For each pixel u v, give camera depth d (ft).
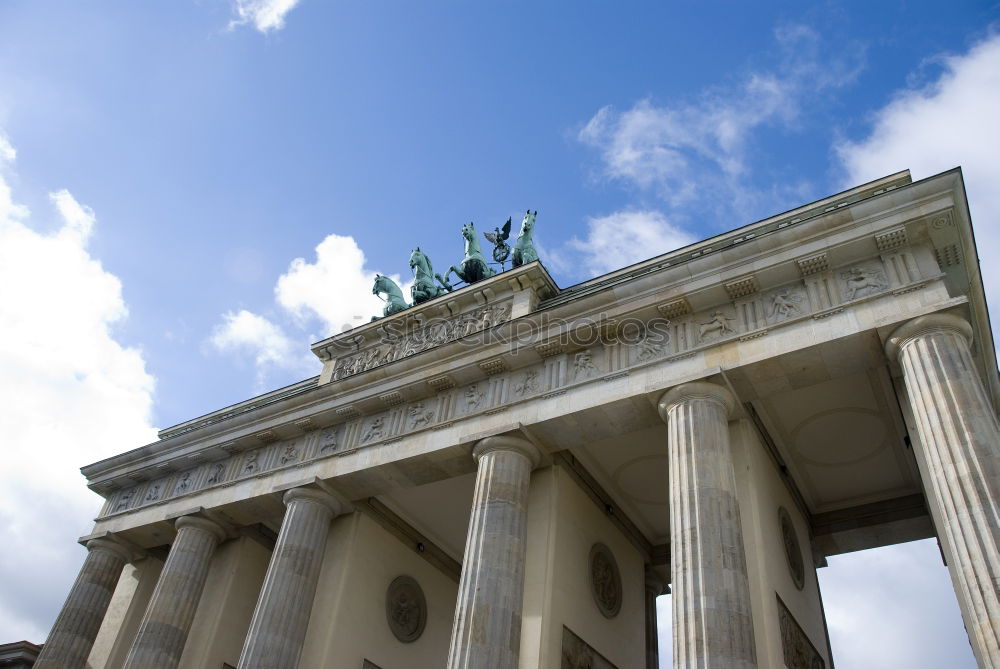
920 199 112.78
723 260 124.98
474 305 163.73
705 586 99.40
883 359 112.27
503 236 193.26
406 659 163.63
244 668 134.51
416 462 144.15
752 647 97.04
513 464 131.34
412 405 153.07
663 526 166.30
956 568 92.79
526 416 133.49
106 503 196.54
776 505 133.90
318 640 145.38
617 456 147.84
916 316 106.22
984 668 82.64
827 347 111.96
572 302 136.26
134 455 190.90
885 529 150.61
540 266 156.25
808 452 143.23
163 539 184.75
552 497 135.74
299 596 144.05
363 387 158.71
